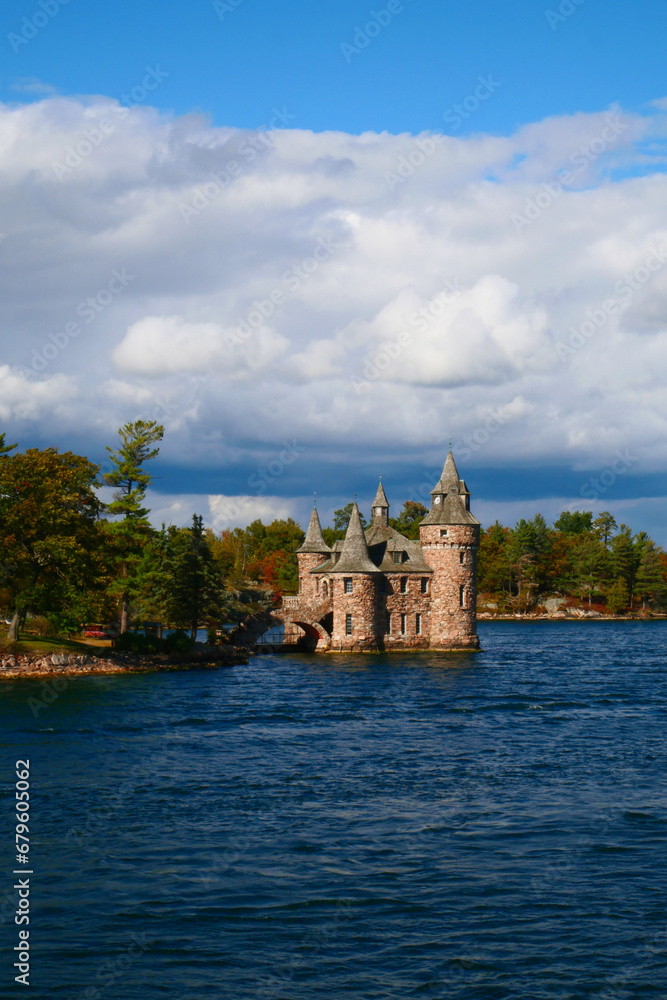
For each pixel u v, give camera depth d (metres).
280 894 26.14
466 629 103.44
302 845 29.95
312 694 65.88
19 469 74.06
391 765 41.06
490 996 20.80
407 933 23.77
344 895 26.05
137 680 73.94
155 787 36.84
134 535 97.31
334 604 101.69
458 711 57.50
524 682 74.75
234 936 23.64
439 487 104.81
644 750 44.44
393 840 30.45
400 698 63.78
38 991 20.97
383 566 103.06
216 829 31.52
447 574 103.00
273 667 87.25
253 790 36.50
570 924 24.20
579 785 37.34
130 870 27.81
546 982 21.34
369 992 20.98
